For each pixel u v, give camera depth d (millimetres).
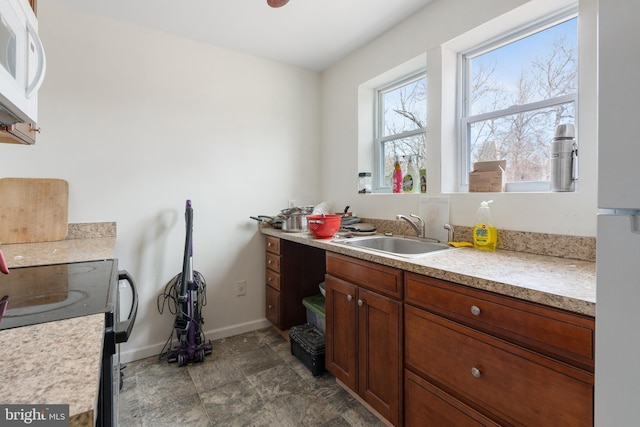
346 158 2684
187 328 2088
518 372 969
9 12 782
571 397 853
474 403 1096
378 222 2365
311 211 2480
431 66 1946
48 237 1857
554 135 1493
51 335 647
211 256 2438
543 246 1452
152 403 1695
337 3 1916
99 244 1783
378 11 2004
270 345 2369
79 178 1965
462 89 1962
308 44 2422
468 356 1108
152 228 2199
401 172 2301
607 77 575
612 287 580
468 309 1105
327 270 1878
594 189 1292
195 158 2348
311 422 1560
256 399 1733
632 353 557
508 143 1760
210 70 2395
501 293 1003
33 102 996
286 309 2479
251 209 2605
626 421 569
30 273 1180
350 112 2623
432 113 1962
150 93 2176
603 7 580
